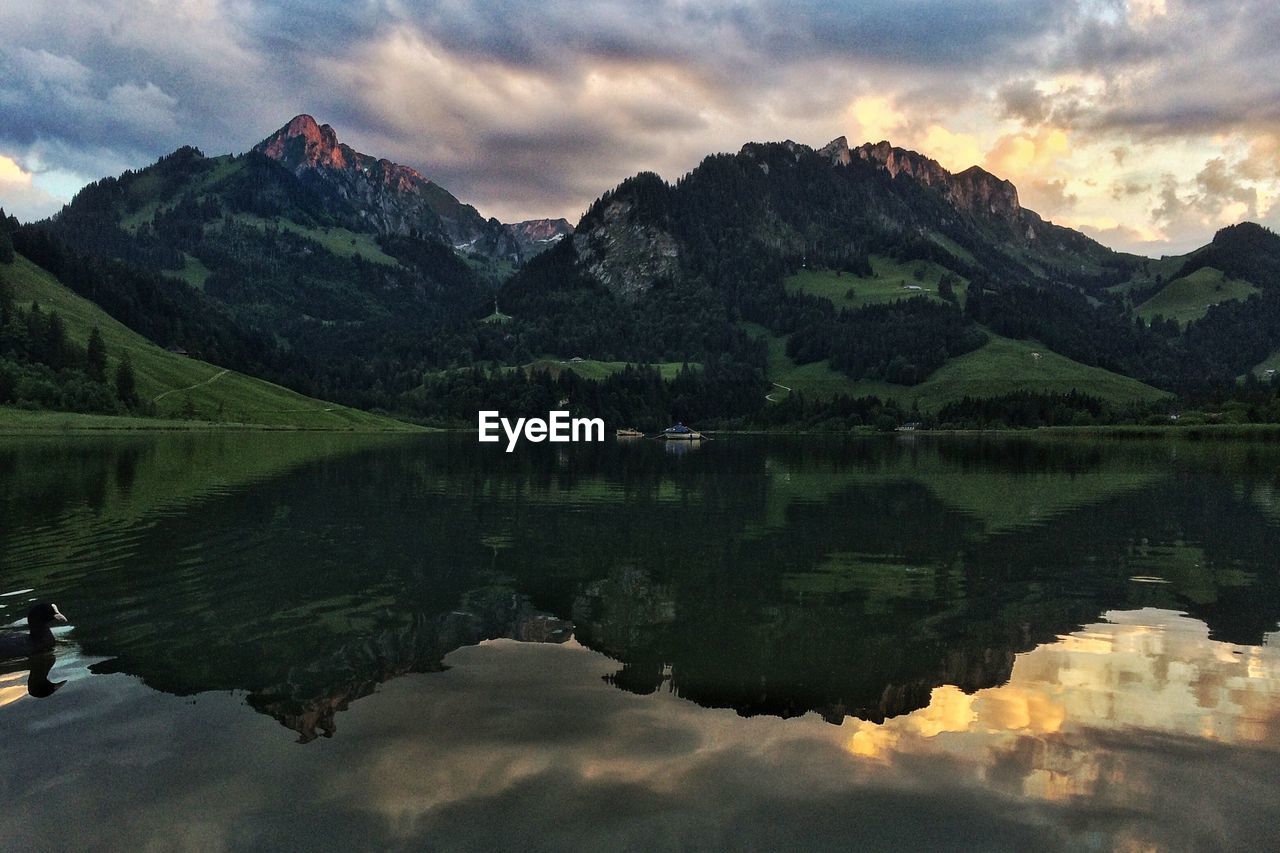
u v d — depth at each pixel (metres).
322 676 11.38
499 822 7.10
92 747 8.80
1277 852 6.74
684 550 23.16
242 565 19.98
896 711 10.16
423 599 16.42
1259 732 9.55
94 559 20.52
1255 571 20.16
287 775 8.08
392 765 8.34
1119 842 6.88
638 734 9.26
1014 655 12.73
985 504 36.78
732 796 7.68
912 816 7.32
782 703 10.43
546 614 15.28
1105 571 20.19
